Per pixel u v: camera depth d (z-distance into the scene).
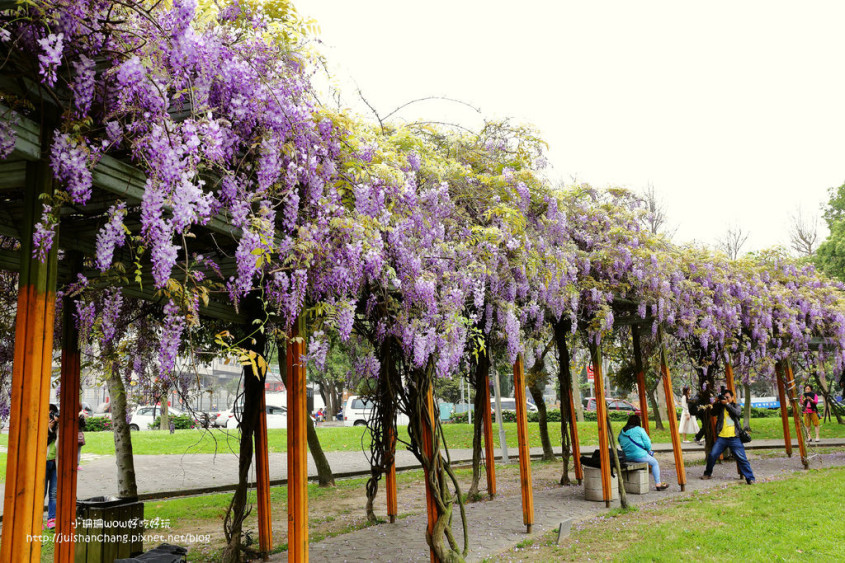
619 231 7.91
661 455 13.91
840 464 11.16
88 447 16.23
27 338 2.47
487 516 7.47
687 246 10.30
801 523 6.36
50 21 2.41
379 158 4.35
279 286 3.63
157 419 21.70
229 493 9.80
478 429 8.80
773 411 25.31
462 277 5.23
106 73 2.63
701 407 11.55
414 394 5.32
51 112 2.58
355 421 24.39
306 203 3.88
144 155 2.72
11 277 4.97
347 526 7.17
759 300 10.45
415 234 4.88
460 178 5.71
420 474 11.80
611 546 5.82
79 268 4.07
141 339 5.00
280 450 15.19
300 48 3.63
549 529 6.67
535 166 6.38
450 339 4.96
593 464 8.31
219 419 19.44
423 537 6.45
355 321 5.32
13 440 2.42
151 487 10.05
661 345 9.05
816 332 12.19
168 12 2.76
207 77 3.08
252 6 3.49
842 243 19.98
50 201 2.54
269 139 3.44
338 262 3.94
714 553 5.38
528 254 6.12
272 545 6.26
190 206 2.76
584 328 8.62
